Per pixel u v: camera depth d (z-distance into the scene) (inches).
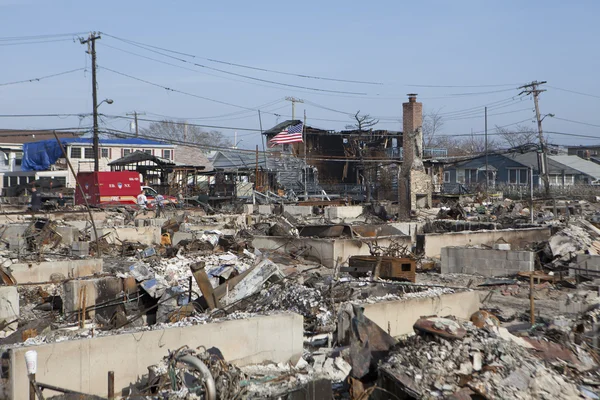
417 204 1592.0
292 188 2269.9
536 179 2684.5
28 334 457.7
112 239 968.3
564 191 2146.9
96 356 336.2
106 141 2490.2
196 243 871.7
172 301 552.4
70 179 2274.9
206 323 374.3
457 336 333.7
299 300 499.2
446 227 1093.1
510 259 705.6
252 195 1883.6
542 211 1498.5
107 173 1542.8
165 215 1368.1
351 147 2662.4
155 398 309.9
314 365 380.2
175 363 317.4
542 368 326.0
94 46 1611.7
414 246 916.6
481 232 909.2
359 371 333.1
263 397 308.5
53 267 671.1
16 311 549.3
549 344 375.9
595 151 3937.0
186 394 302.0
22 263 661.9
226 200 1915.6
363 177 2380.7
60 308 599.8
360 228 1005.2
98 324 537.0
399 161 2273.6
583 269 647.8
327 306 486.9
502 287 640.4
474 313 435.5
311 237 951.0
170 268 690.2
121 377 342.6
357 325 348.5
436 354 323.6
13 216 1188.5
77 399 306.2
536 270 706.2
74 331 486.9
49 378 322.7
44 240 917.8
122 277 586.6
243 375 334.3
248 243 907.4
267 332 387.2
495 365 315.9
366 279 581.3
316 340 438.0
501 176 2775.6
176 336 358.6
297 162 2417.6
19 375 314.3
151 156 1993.1
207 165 2763.3
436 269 783.7
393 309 437.1
